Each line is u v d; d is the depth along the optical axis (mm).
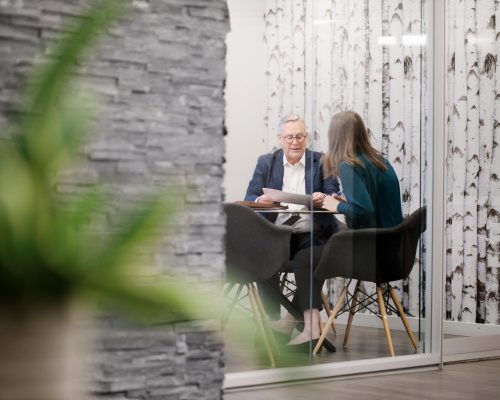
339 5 5008
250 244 4543
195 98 2141
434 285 5211
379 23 5078
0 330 671
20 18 1782
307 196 4828
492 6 5848
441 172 5254
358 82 5023
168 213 749
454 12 5770
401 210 5094
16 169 725
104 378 1983
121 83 2014
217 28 2180
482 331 5750
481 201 5801
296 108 5043
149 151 2055
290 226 4719
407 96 5160
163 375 2096
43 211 709
